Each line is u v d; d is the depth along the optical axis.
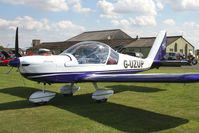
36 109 4.31
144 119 3.66
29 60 4.38
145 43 31.69
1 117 3.73
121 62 5.89
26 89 6.80
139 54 23.72
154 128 3.23
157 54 7.70
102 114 3.96
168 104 4.78
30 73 4.41
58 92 6.39
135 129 3.17
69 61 4.77
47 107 4.49
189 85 7.69
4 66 17.83
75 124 3.38
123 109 4.35
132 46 31.53
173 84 7.96
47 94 4.75
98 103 4.91
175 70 14.77
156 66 7.71
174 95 5.85
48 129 3.15
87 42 5.32
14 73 11.77
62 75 4.68
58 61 4.64
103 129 3.16
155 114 3.98
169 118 3.73
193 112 4.11
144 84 8.05
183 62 6.80
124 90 6.70
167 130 3.15
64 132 3.04
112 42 35.66
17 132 3.04
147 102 4.98
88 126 3.29
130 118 3.72
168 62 7.25
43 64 4.45
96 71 5.18
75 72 4.84
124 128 3.21
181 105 4.67
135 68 6.51
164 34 8.05
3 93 6.11
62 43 42.88
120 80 4.28
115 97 5.60
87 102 5.03
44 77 4.51
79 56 4.99
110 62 5.54
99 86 7.55
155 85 7.75
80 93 6.23
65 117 3.75
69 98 5.51
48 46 42.78
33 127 3.24
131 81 4.12
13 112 4.07
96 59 5.23
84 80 4.84
